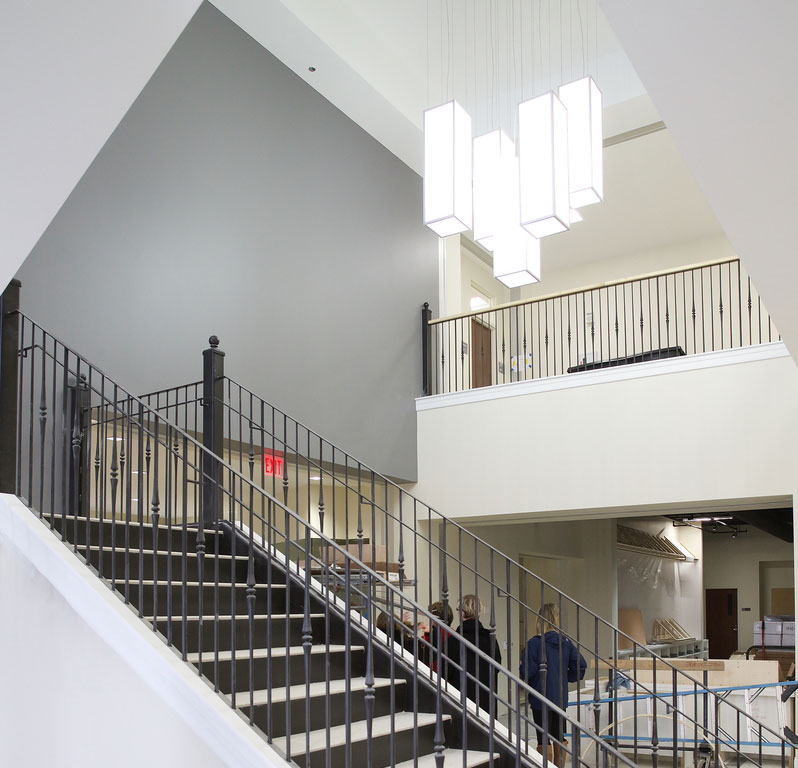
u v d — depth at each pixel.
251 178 7.48
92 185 6.07
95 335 5.93
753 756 6.41
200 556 3.88
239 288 7.18
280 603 5.02
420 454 9.02
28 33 2.40
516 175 4.57
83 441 5.64
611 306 12.97
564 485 7.95
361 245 8.77
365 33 8.44
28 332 5.53
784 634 14.73
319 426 7.81
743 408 7.12
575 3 8.14
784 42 2.61
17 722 4.31
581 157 4.41
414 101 9.14
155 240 6.48
